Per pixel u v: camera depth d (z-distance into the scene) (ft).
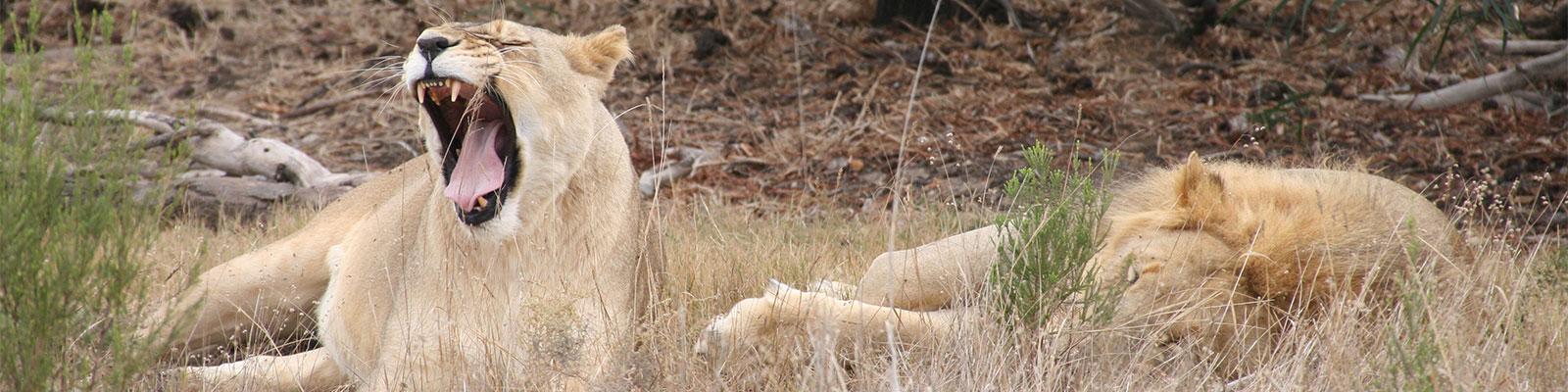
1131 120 62.28
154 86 69.56
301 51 75.51
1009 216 25.70
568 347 23.45
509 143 24.22
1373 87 66.23
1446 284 24.64
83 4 79.77
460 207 23.68
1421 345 20.61
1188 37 73.82
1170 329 23.15
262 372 25.85
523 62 23.21
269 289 28.73
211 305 28.22
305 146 60.75
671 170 54.95
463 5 79.92
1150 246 24.06
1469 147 55.83
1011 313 24.30
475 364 23.65
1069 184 26.00
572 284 24.38
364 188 30.71
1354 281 23.88
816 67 72.33
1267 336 23.22
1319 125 59.67
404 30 78.23
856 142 59.41
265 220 45.83
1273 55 71.77
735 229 42.11
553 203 23.97
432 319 24.44
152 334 21.39
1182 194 24.95
